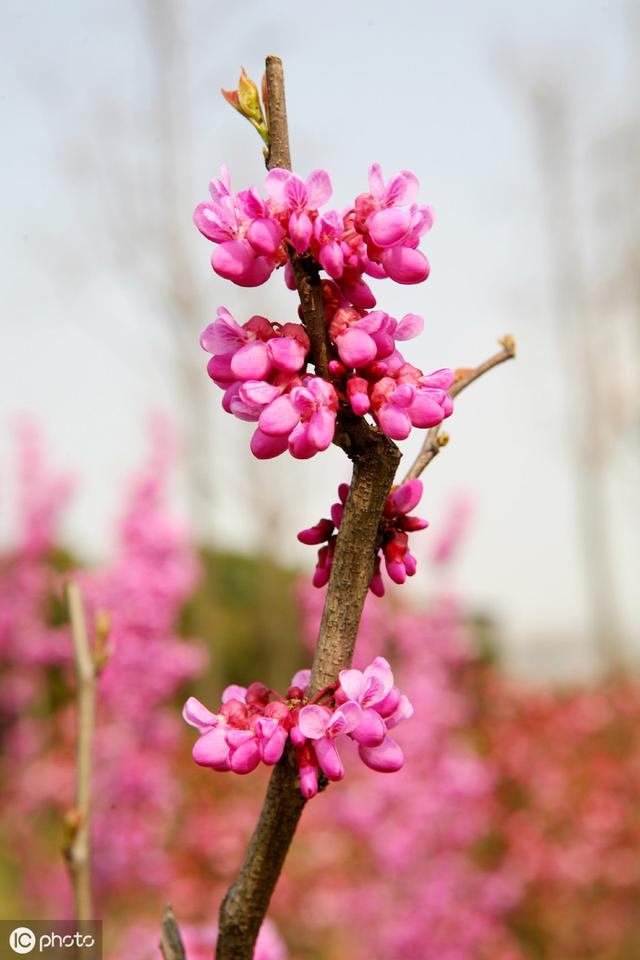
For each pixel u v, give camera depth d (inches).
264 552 458.6
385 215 43.2
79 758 59.3
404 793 238.5
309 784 42.4
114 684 247.9
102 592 257.0
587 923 271.1
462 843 239.1
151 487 265.4
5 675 329.4
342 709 42.3
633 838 295.4
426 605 283.0
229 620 473.4
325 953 241.1
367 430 43.8
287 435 43.8
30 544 328.8
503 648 601.6
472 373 61.5
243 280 44.6
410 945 228.2
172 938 49.0
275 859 44.7
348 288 44.7
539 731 376.5
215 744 44.1
